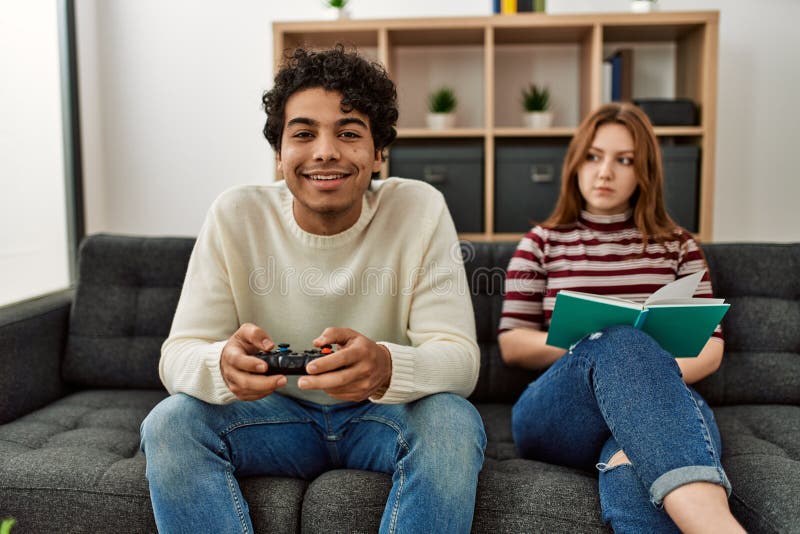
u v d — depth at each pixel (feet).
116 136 10.13
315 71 4.04
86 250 6.13
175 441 3.66
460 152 8.80
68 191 8.80
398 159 8.85
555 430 4.36
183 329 4.27
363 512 3.81
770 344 5.63
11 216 7.13
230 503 3.65
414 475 3.60
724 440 4.73
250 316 4.50
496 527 3.85
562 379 4.26
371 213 4.43
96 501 4.02
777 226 9.93
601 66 8.73
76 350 5.90
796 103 9.71
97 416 5.24
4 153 7.00
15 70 7.34
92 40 9.80
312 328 4.41
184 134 10.12
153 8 9.95
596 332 4.23
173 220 10.25
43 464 4.21
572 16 8.64
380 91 4.22
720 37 9.66
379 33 8.75
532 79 10.03
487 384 5.73
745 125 9.78
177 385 3.98
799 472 3.99
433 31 8.96
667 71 9.87
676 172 8.74
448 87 10.11
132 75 10.05
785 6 9.55
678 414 3.59
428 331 4.24
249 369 3.56
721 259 5.87
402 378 3.74
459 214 8.90
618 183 5.26
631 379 3.77
